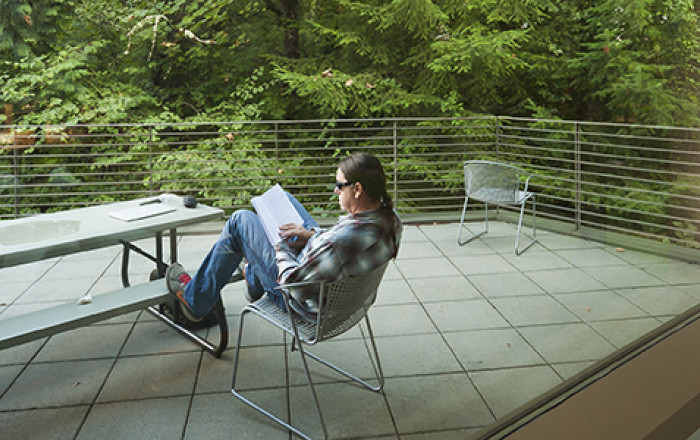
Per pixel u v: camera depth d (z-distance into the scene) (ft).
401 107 15.74
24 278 7.63
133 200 7.83
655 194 6.79
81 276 8.40
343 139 14.71
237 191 14.01
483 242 11.91
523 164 10.11
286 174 14.44
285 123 14.71
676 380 4.94
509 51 10.94
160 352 6.49
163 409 5.35
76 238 5.94
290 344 7.18
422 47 15.99
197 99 15.25
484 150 12.17
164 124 12.27
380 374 6.29
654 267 6.84
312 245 5.49
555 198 8.44
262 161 14.32
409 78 16.30
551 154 8.49
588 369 5.28
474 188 11.76
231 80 16.61
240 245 6.55
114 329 6.87
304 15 17.51
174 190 12.84
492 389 5.88
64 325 5.83
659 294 6.64
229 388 5.99
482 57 12.44
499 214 13.32
